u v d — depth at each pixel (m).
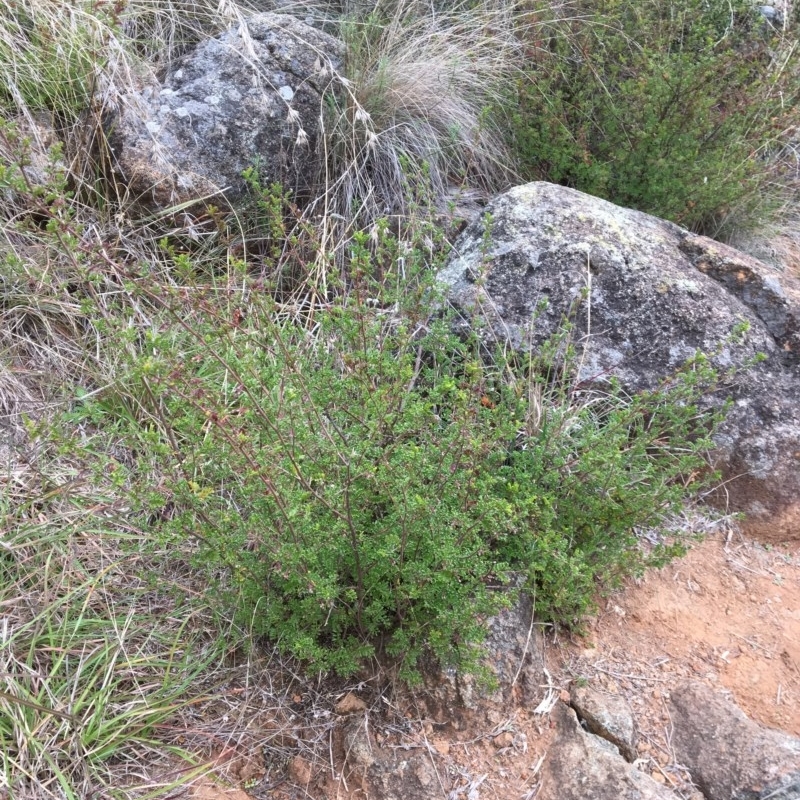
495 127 4.59
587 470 2.68
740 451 3.20
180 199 3.50
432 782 2.21
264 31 3.89
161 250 3.47
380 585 2.26
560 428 2.81
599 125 4.27
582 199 3.65
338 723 2.34
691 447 3.09
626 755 2.35
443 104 4.48
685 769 2.35
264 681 2.41
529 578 2.60
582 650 2.65
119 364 2.93
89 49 3.69
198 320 2.66
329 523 2.26
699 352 2.81
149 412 2.89
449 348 3.07
